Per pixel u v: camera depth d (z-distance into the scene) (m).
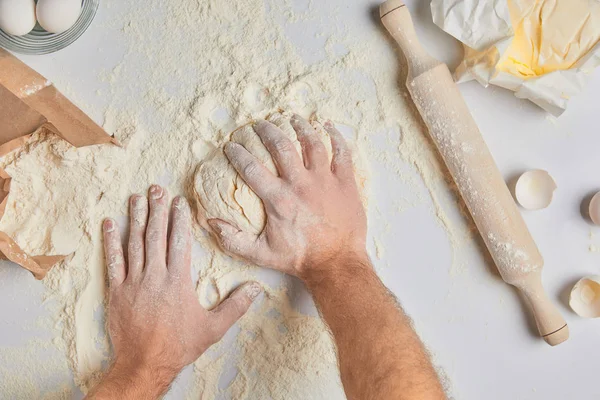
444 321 1.61
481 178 1.48
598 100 1.60
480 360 1.61
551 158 1.60
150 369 1.44
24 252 1.46
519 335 1.61
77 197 1.56
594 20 1.47
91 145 1.53
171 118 1.57
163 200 1.53
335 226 1.46
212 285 1.57
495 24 1.48
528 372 1.61
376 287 1.38
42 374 1.58
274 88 1.58
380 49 1.59
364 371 1.20
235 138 1.53
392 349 1.22
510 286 1.60
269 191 1.44
